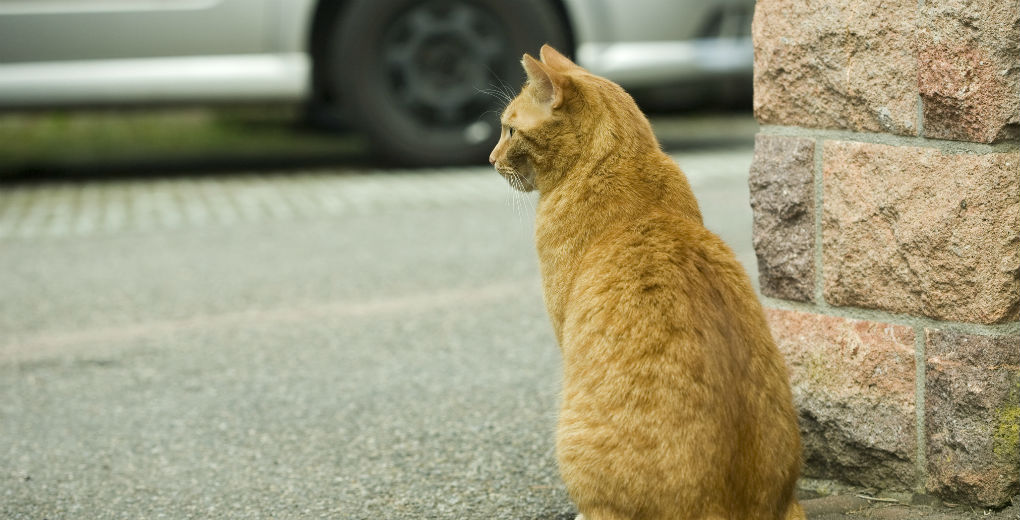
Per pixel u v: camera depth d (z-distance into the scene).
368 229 9.25
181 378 6.07
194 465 4.88
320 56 11.28
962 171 3.67
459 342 6.55
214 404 5.66
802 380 4.19
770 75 4.07
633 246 3.66
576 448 3.46
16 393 5.87
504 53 10.76
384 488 4.55
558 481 4.55
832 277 4.04
